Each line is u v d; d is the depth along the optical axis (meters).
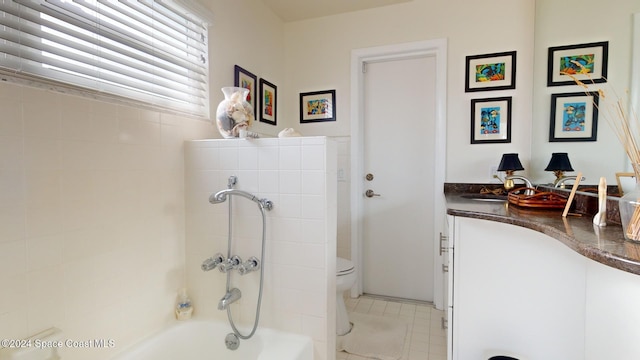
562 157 1.69
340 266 2.13
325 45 2.78
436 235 2.50
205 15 1.80
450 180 2.46
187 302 1.70
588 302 1.07
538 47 2.09
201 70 1.83
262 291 1.59
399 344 2.00
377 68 2.75
